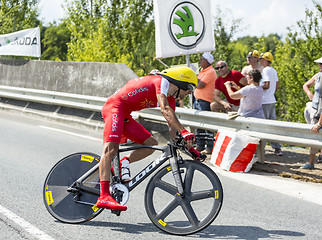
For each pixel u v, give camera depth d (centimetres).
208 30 854
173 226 387
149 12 2119
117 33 2081
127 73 912
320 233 396
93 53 1792
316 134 603
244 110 693
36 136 870
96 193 407
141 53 2103
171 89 392
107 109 400
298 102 1967
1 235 367
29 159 675
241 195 520
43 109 1105
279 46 2156
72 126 995
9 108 1212
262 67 798
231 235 385
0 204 454
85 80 997
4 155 699
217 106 754
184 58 1914
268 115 768
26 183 542
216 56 2038
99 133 919
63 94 1027
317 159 719
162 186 393
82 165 418
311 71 1927
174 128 404
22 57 1627
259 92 686
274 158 742
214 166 669
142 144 416
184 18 837
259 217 441
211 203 477
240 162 638
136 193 509
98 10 2033
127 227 400
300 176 611
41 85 1129
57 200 415
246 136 641
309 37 1888
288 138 628
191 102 863
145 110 834
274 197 516
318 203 496
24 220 407
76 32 1966
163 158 394
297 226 415
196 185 537
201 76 770
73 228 393
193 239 374
